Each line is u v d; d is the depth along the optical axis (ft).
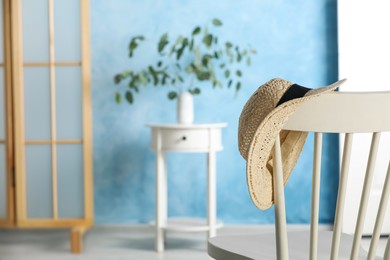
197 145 13.83
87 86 15.87
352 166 15.05
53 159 15.98
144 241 15.07
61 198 16.01
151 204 16.05
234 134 15.88
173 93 15.67
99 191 16.05
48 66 15.94
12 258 13.56
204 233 15.76
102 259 13.38
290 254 6.17
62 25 15.88
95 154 16.01
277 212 5.25
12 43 15.87
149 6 15.85
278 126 5.04
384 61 15.14
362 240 14.78
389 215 14.98
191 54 15.80
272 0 15.75
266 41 15.79
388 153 14.90
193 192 16.01
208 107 15.88
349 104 5.11
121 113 15.97
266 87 5.41
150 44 15.87
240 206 15.93
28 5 15.85
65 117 15.97
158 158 14.08
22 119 15.92
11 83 15.93
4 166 15.98
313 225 5.31
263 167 5.22
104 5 15.85
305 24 15.75
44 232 16.01
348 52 15.15
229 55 15.67
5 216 15.98
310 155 15.76
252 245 6.42
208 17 15.80
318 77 15.78
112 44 15.89
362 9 15.12
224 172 15.92
